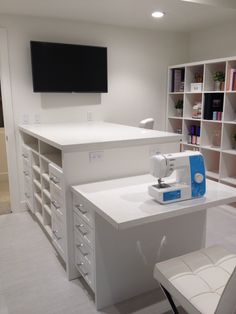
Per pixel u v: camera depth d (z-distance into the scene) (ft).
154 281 7.03
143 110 14.17
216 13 11.18
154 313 6.34
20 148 11.65
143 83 13.93
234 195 5.87
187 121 13.94
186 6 10.23
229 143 12.05
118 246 6.39
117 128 10.01
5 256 8.59
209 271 4.96
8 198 13.56
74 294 6.95
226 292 3.66
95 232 6.06
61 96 12.13
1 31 10.62
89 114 12.85
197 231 7.41
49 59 11.40
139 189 6.32
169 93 14.40
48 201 9.39
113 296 6.58
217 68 12.52
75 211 6.92
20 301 6.71
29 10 10.41
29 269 7.94
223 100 11.80
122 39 13.03
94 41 12.42
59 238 7.85
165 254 7.06
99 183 6.83
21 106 11.44
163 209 5.18
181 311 6.33
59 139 7.43
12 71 11.09
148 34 13.64
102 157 7.03
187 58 14.89
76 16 11.29
